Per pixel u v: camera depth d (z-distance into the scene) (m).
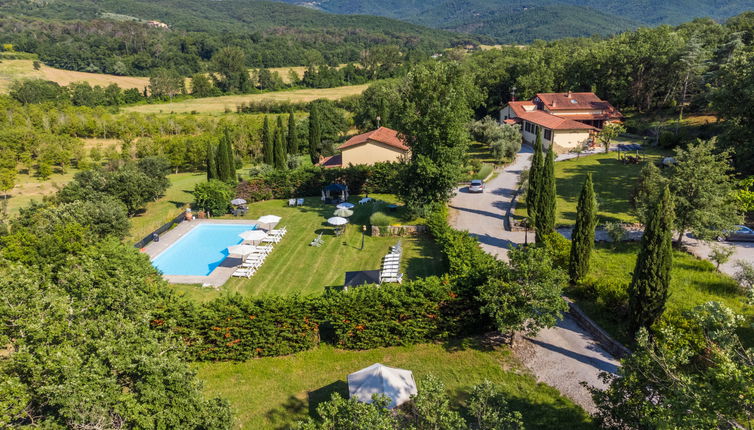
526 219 33.69
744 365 9.99
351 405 11.84
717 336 11.99
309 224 40.44
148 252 35.12
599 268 26.89
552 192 29.64
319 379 19.20
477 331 21.75
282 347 20.81
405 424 13.57
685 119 69.19
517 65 97.81
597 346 20.47
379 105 81.44
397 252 31.88
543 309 19.27
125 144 75.06
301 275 30.41
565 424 15.75
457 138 36.94
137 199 43.69
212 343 20.69
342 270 30.84
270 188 48.47
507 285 19.38
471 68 122.38
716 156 28.06
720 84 64.12
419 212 37.59
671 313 20.44
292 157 65.06
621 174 48.22
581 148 62.59
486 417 12.38
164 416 12.41
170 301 20.86
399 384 16.19
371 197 47.84
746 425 11.94
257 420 17.09
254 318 20.42
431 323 21.00
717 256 25.23
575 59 92.00
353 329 20.86
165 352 14.64
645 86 82.56
